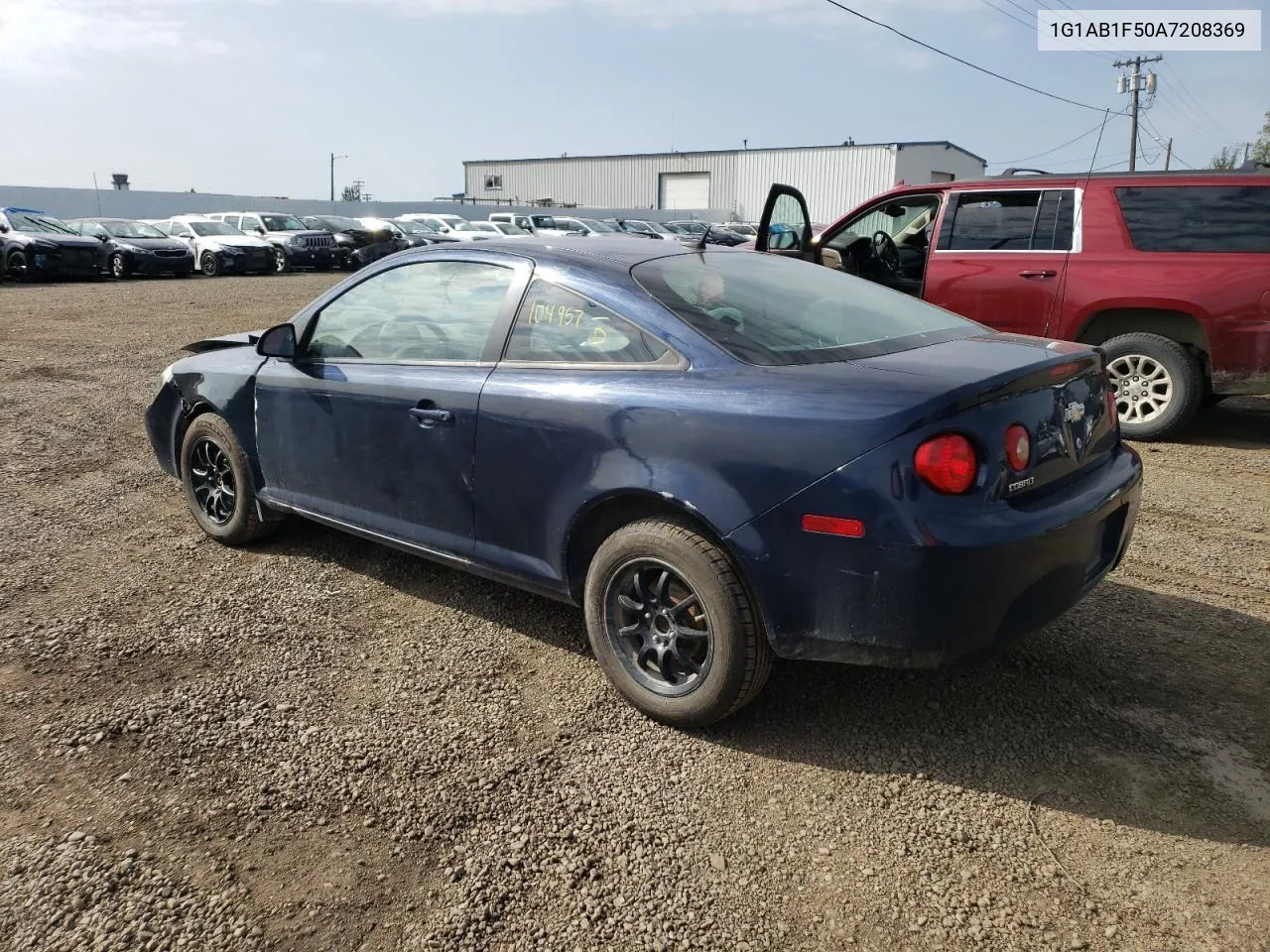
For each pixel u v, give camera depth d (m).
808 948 2.16
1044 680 3.30
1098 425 3.06
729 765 2.85
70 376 9.07
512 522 3.30
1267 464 6.09
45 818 2.57
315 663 3.45
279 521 4.50
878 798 2.68
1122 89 25.50
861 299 3.58
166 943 2.15
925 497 2.48
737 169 55.56
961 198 7.14
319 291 19.30
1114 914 2.24
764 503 2.64
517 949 2.15
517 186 64.56
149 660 3.45
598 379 3.04
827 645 2.66
